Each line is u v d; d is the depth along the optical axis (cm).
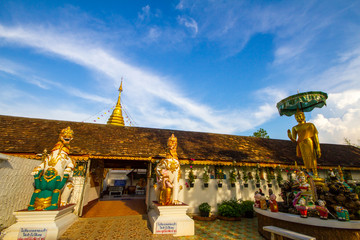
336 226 506
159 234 648
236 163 1063
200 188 1058
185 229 668
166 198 715
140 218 868
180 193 1023
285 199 729
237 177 1124
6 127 1020
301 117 796
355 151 1590
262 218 715
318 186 664
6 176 604
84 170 920
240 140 1445
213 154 1099
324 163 1213
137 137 1183
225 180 1109
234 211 936
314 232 536
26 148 853
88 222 789
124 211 998
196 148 1149
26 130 1031
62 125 1177
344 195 595
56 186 664
